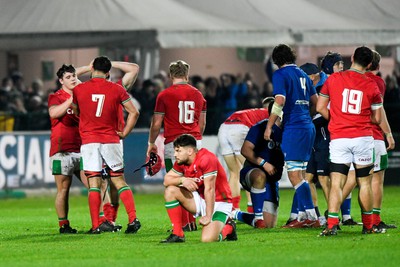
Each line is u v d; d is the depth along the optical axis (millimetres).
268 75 91625
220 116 76500
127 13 80000
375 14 87812
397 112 78188
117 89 41344
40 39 79000
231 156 48250
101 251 35875
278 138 43250
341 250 34156
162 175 73750
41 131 71875
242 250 34781
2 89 81750
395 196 66312
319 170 44375
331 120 38594
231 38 81000
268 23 83062
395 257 32188
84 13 80062
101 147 41250
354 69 38375
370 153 38438
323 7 87625
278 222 46969
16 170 70812
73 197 72250
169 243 37219
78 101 41281
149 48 80750
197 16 81625
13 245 38844
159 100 43625
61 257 34625
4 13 80125
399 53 99750
